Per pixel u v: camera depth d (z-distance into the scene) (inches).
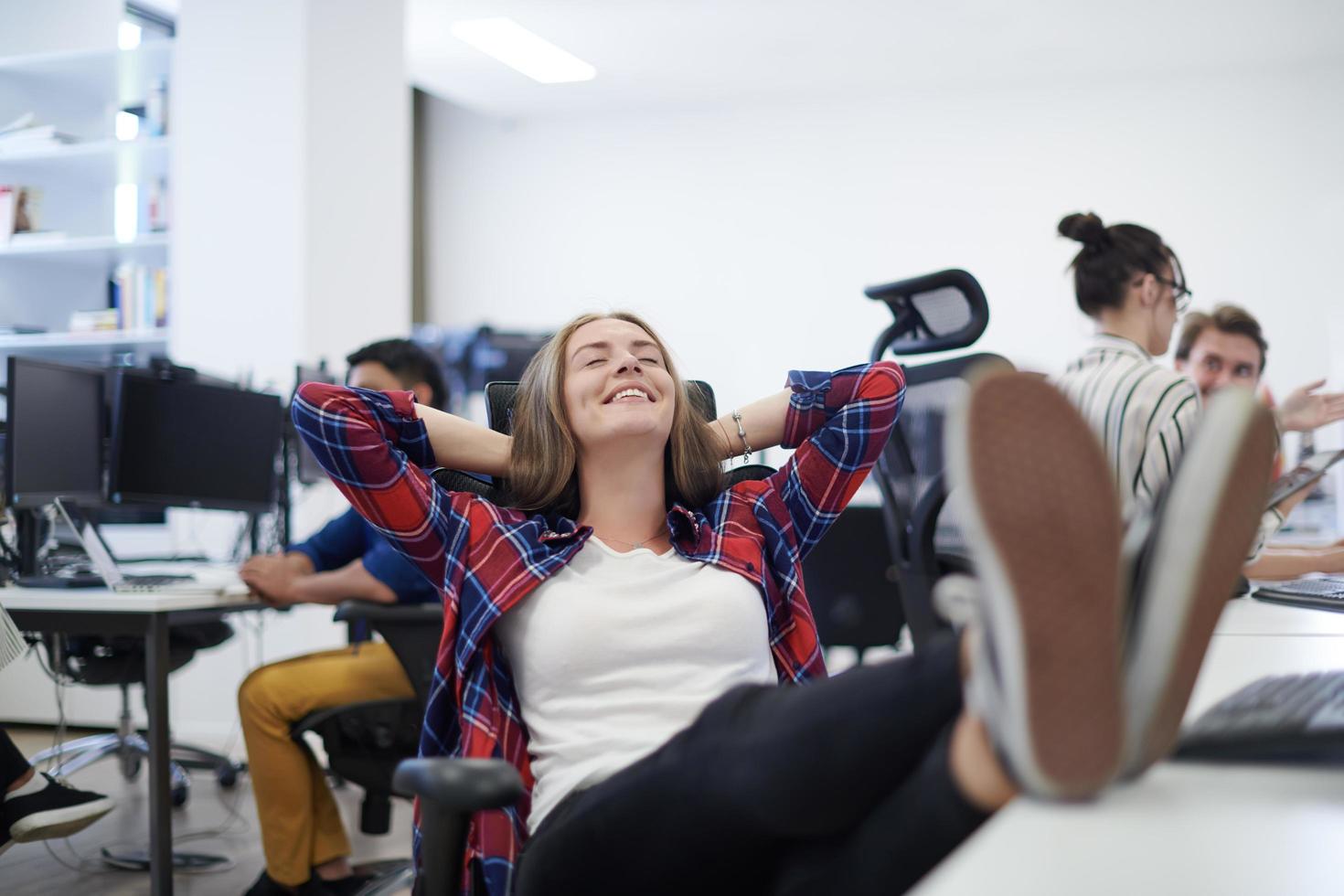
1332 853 20.1
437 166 332.2
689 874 38.5
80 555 126.6
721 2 243.8
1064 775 23.1
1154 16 250.8
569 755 49.9
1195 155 285.3
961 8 247.0
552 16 250.7
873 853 29.9
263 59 173.8
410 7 245.1
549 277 323.9
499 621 53.9
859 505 139.5
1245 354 115.1
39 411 106.4
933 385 85.7
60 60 185.5
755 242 309.9
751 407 63.7
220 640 138.3
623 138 319.3
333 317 175.8
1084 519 23.4
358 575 93.8
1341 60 277.4
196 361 175.8
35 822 77.9
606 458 57.9
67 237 190.1
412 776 40.7
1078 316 289.7
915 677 30.3
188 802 133.4
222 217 175.2
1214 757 26.1
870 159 303.1
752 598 54.6
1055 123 292.7
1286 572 77.1
